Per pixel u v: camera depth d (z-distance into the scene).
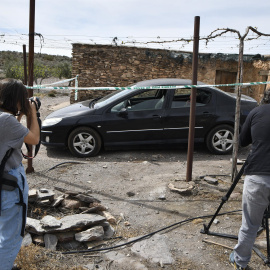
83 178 5.60
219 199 4.77
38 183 5.29
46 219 3.63
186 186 5.05
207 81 13.62
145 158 6.91
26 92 2.52
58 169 6.02
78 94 12.80
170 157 7.00
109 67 12.70
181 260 3.35
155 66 12.95
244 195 2.97
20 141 2.38
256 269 3.20
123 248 3.54
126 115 6.90
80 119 6.84
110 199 4.80
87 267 3.16
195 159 6.89
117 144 7.00
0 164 2.33
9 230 2.43
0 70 37.03
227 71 14.05
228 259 3.38
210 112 7.01
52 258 3.25
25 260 3.09
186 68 13.25
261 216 2.95
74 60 12.57
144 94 7.05
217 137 7.13
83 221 3.68
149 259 3.35
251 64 13.80
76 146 6.93
